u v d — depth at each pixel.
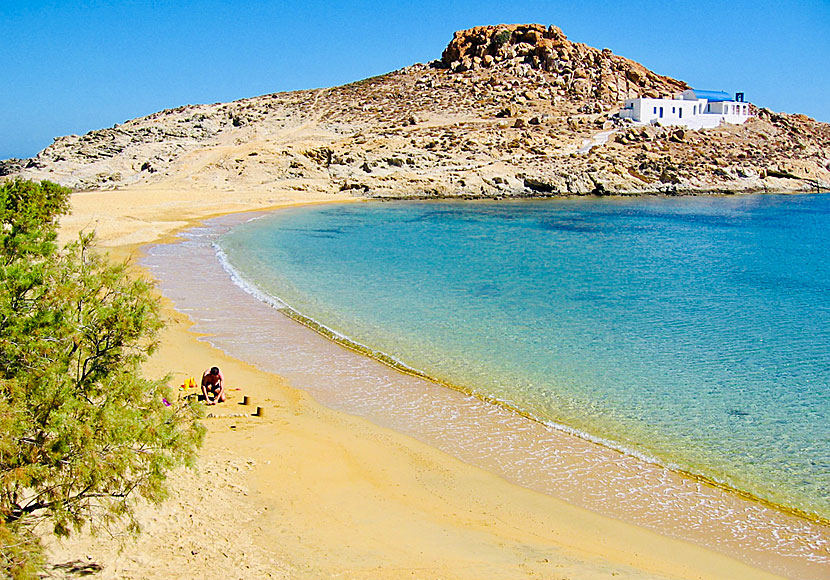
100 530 9.34
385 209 71.06
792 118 121.31
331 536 10.25
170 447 9.02
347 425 15.30
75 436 7.80
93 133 111.00
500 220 62.38
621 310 26.58
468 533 10.77
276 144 92.38
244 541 9.76
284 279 32.44
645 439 14.70
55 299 8.89
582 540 10.79
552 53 123.88
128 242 43.91
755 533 11.16
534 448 14.30
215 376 16.50
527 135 97.06
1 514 7.36
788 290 31.16
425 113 108.69
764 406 16.47
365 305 27.03
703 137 104.94
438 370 19.16
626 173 90.75
